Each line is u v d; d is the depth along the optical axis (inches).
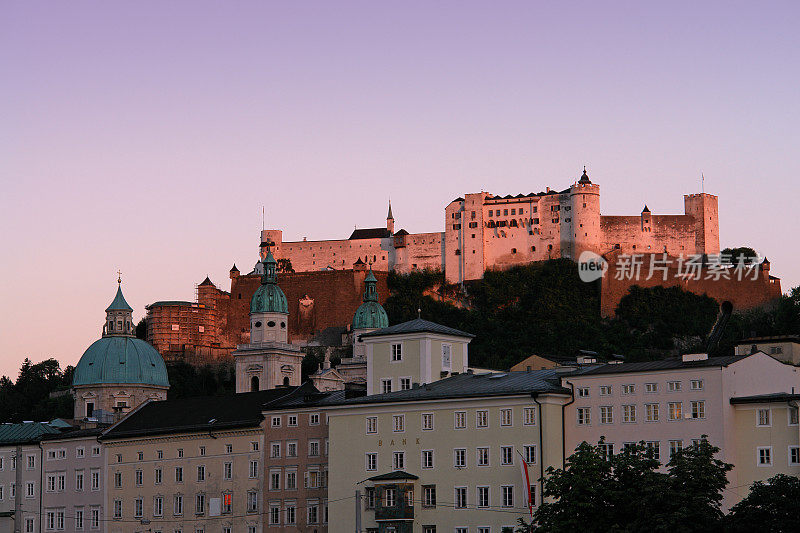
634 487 7332.7
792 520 6993.1
